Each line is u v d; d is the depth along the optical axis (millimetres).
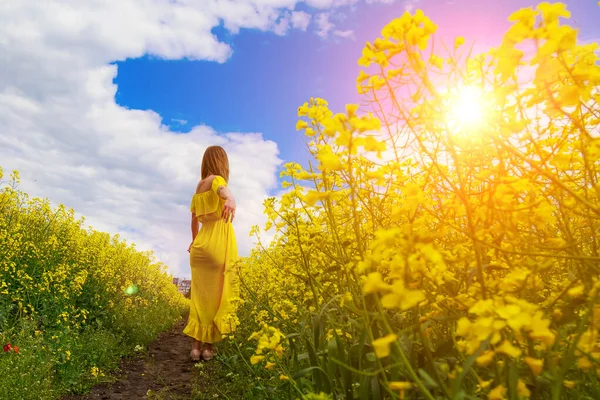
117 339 4855
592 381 1035
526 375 1011
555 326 960
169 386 3533
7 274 4656
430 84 931
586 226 1379
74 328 4660
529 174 1114
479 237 1095
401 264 896
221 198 4289
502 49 868
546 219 1061
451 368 1132
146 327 5543
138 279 8375
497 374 940
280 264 3010
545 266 999
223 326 4133
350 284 1449
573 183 1393
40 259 5273
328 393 1491
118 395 3404
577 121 958
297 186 1907
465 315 1176
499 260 1252
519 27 828
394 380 1102
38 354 3514
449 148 1015
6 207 5734
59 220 6508
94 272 6281
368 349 1380
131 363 4316
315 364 1588
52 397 3152
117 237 8906
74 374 3580
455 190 970
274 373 2684
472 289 1101
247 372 3336
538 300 1304
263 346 1451
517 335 932
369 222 1535
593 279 908
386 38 960
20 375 3080
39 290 4570
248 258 4449
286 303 2596
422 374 866
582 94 845
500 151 1029
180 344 5449
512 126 964
